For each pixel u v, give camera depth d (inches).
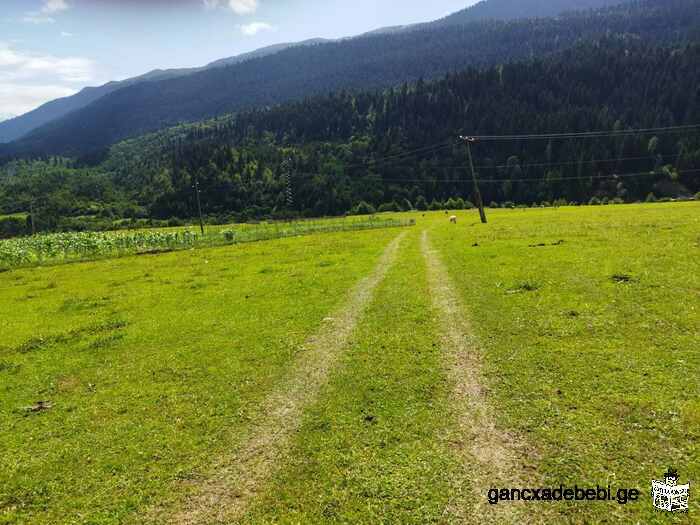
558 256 1109.1
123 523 336.5
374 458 382.3
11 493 383.9
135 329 851.4
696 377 450.3
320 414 468.8
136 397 555.2
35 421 513.3
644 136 6899.6
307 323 789.2
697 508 289.4
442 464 364.2
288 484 361.4
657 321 605.0
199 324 845.8
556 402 436.5
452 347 607.5
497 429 403.9
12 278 1755.7
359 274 1192.2
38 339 837.2
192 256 2031.3
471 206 6181.1
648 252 1035.9
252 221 6540.4
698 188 5915.4
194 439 444.1
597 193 6269.7
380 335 684.1
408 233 2426.2
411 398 480.1
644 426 381.7
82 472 405.7
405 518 310.7
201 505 348.2
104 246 2527.1
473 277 989.8
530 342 592.1
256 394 533.0
